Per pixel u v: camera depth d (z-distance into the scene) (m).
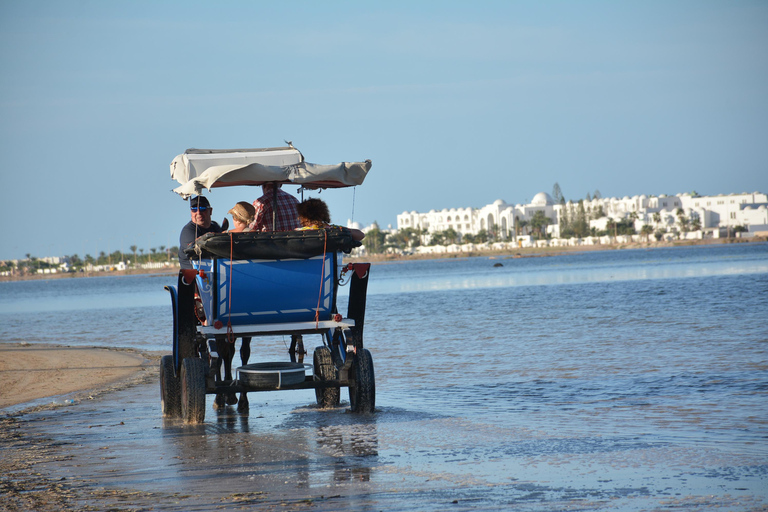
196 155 18.09
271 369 17.41
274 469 13.45
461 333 40.50
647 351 29.14
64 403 22.28
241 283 16.53
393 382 24.52
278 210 17.94
